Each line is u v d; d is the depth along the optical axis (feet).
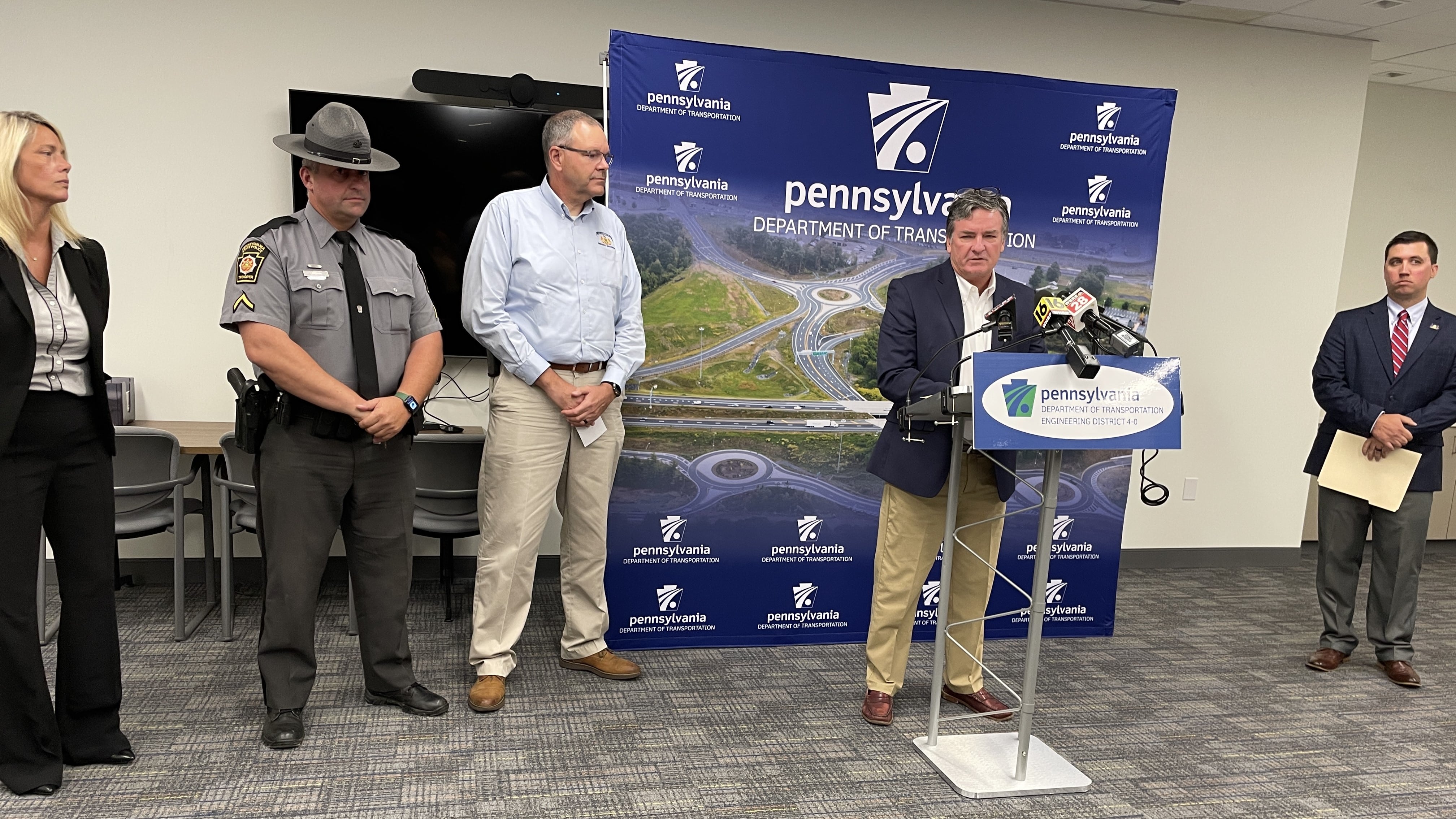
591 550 9.80
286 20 12.26
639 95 10.18
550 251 9.11
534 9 12.90
